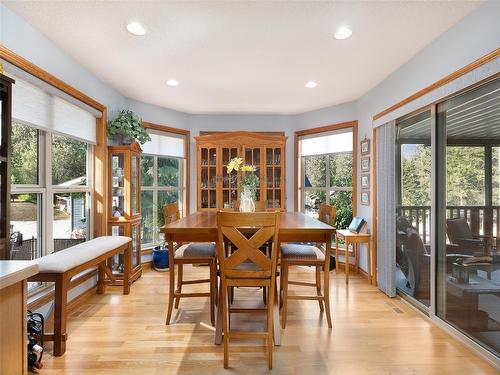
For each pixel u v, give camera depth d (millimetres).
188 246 2646
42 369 1804
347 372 1776
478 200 2023
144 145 4242
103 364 1857
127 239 3070
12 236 2270
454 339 2170
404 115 2832
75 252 2350
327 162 4488
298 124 4746
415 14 2035
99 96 3273
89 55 2693
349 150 4148
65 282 2023
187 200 4738
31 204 2451
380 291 3219
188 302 2895
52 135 2684
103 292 3141
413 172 2855
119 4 1952
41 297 2332
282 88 3578
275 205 4508
